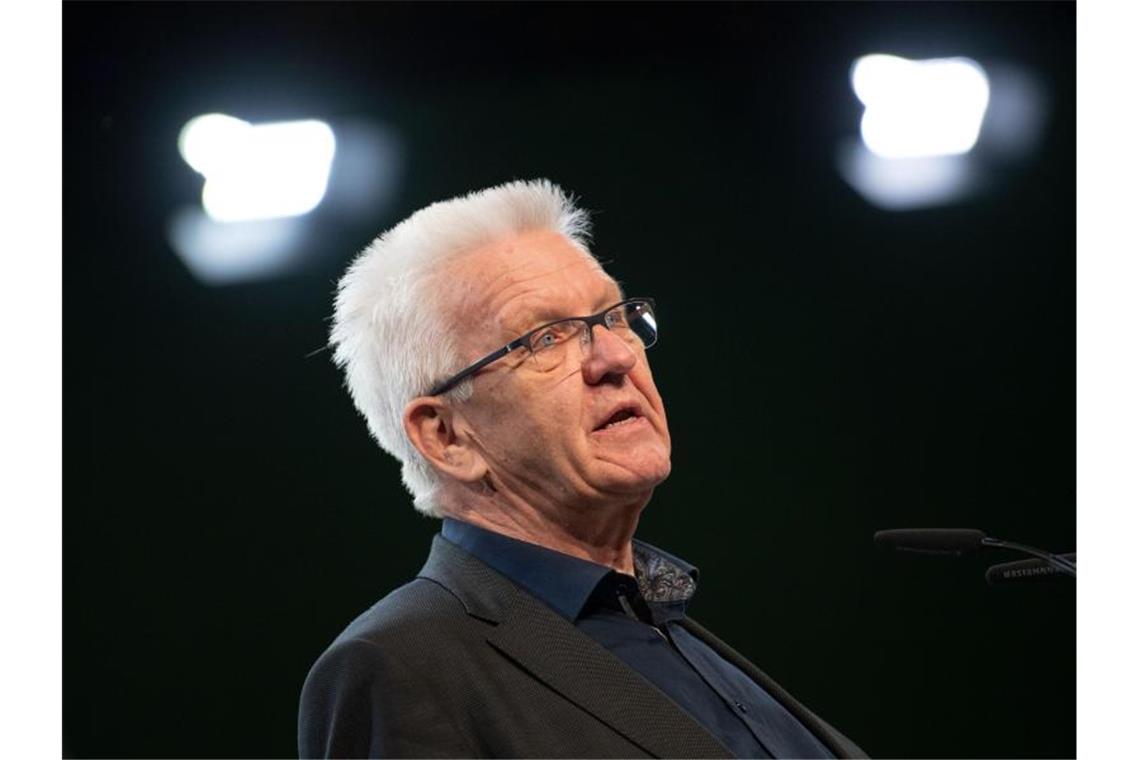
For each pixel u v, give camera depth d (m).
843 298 14.13
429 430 7.21
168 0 13.74
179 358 13.98
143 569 13.77
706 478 14.00
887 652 13.70
